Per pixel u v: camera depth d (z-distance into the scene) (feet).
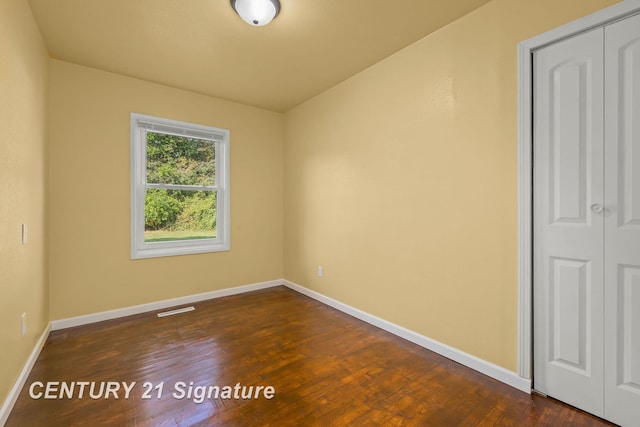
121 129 9.48
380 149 8.57
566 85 5.21
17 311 5.57
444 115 6.95
